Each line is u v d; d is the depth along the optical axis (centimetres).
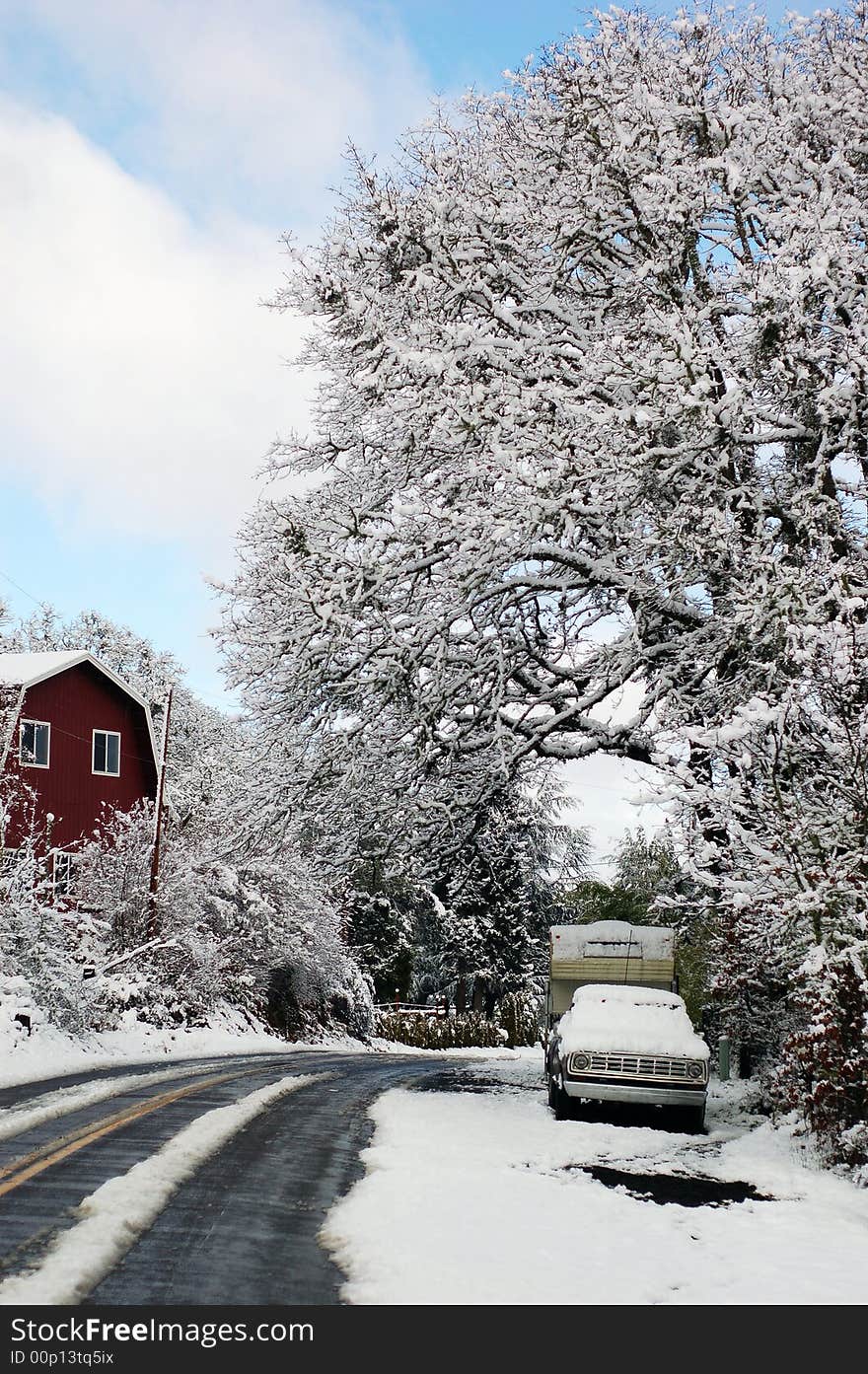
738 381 1580
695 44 1922
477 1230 842
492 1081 2305
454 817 2141
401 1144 1245
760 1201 1041
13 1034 2133
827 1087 1184
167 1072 1989
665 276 1845
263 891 3941
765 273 1549
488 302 1833
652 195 1698
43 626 6412
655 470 1596
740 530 1605
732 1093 1995
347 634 1752
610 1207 966
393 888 5959
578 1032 1644
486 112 2006
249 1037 3497
